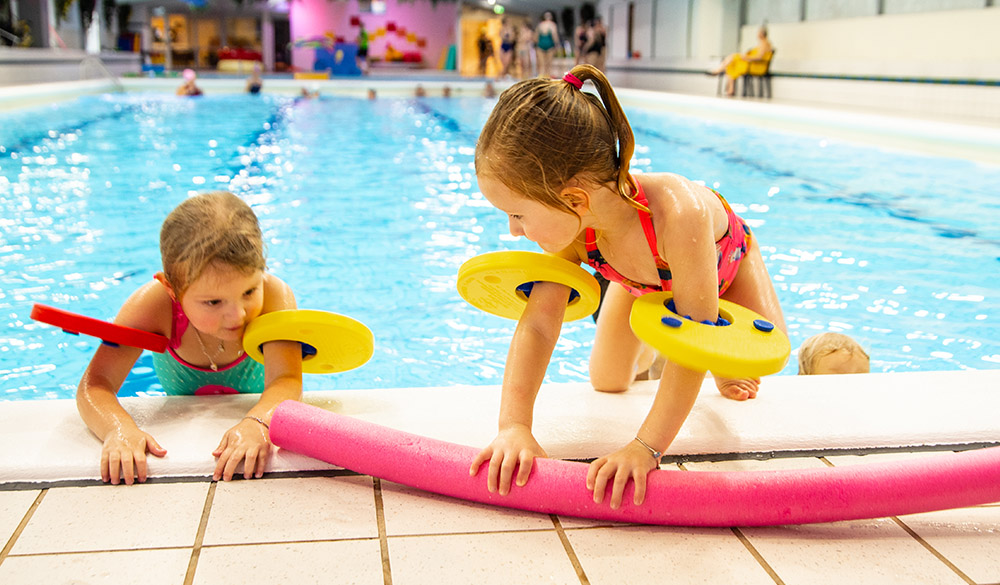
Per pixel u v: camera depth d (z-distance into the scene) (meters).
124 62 23.56
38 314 1.55
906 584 1.22
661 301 1.46
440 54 33.16
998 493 1.33
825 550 1.31
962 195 5.62
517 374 1.55
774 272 3.87
